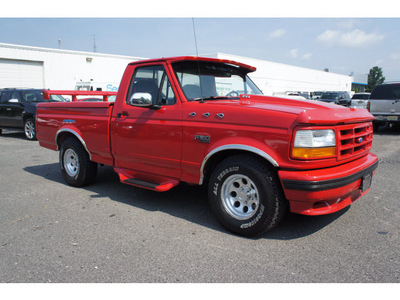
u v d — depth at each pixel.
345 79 60.50
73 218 3.99
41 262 2.96
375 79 120.81
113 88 21.47
